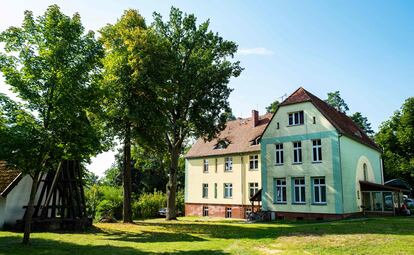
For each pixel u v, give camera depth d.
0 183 20.45
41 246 13.81
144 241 16.50
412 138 55.12
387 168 55.47
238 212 43.75
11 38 14.02
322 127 32.75
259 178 42.06
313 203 32.25
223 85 32.84
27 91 13.88
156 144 28.11
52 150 14.41
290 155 34.53
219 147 47.97
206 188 48.56
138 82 25.47
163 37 32.59
